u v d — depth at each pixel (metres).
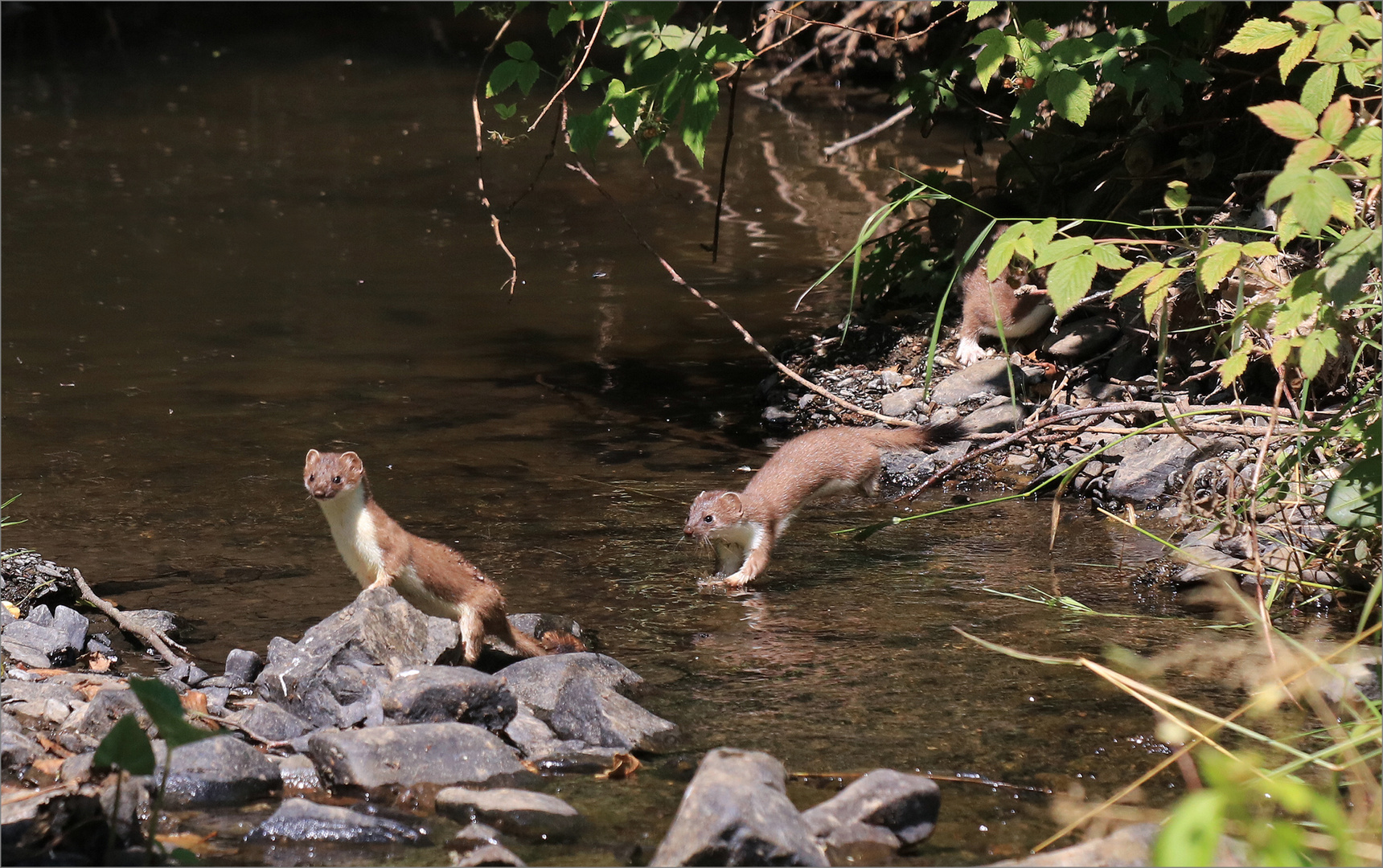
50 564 10.06
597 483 12.79
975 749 7.53
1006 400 13.98
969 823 6.69
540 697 8.27
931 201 19.44
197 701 7.98
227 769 7.03
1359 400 11.20
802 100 35.66
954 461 13.22
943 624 9.48
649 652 9.09
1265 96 15.30
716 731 7.82
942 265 17.55
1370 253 7.52
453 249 22.27
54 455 13.35
